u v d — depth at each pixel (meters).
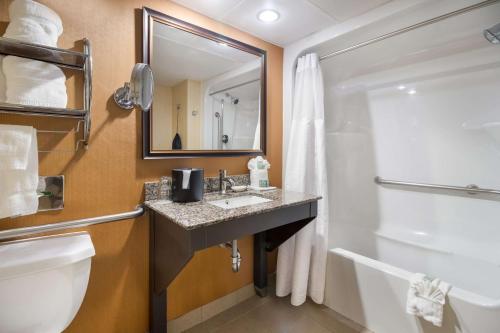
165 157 1.38
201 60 1.54
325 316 1.64
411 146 1.95
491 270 1.52
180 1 1.39
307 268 1.72
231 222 1.11
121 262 1.28
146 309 1.37
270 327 1.55
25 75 0.88
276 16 1.57
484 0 1.25
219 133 1.64
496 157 1.59
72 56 1.01
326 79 2.19
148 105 1.18
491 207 1.63
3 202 0.85
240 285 1.83
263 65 1.86
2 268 0.82
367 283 1.49
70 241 1.05
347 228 2.20
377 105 2.10
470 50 1.62
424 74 1.84
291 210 1.39
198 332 1.51
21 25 0.87
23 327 0.87
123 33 1.23
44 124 1.05
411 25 1.47
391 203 2.06
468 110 1.68
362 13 1.54
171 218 1.03
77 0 1.10
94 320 1.21
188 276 1.55
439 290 1.17
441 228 1.83
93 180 1.17
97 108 1.17
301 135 1.82
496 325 1.04
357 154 2.22
